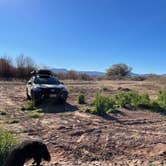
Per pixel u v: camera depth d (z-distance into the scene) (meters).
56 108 18.44
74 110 17.86
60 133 12.36
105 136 12.08
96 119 15.27
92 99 22.80
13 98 22.34
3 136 8.80
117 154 10.33
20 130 12.55
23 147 7.08
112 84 37.88
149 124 14.66
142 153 10.45
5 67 40.59
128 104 19.34
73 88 29.92
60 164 9.23
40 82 20.64
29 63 41.47
